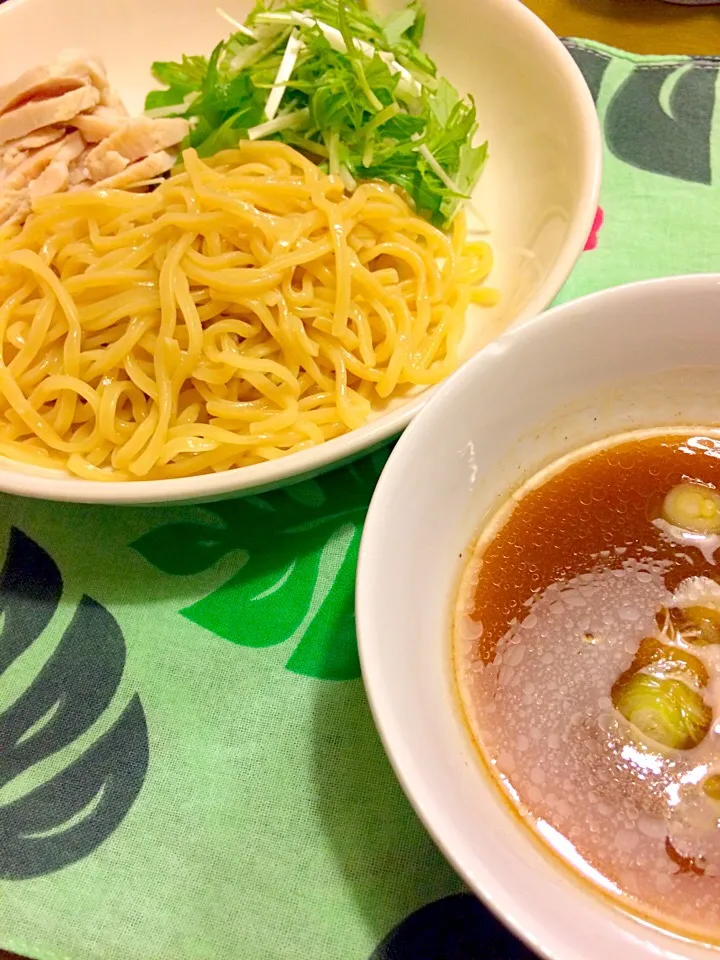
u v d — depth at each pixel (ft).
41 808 0.69
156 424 0.89
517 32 1.01
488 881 0.47
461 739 0.60
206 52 1.18
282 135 1.06
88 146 1.09
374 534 0.58
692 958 0.47
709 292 0.66
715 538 0.69
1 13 1.10
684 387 0.71
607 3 1.26
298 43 1.06
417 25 1.11
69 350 0.91
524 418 0.68
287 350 0.93
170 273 0.90
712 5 1.24
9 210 1.03
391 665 0.54
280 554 0.81
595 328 0.66
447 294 0.98
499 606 0.67
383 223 0.99
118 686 0.74
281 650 0.75
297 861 0.65
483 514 0.70
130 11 1.15
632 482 0.72
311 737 0.70
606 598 0.67
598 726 0.62
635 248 0.96
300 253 0.92
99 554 0.82
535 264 0.90
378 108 1.01
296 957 0.61
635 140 1.05
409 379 0.93
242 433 0.92
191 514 0.84
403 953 0.60
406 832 0.65
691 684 0.63
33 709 0.74
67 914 0.64
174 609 0.78
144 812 0.68
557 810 0.59
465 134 1.03
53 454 0.92
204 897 0.64
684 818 0.58
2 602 0.80
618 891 0.55
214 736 0.71
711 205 0.99
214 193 0.92
